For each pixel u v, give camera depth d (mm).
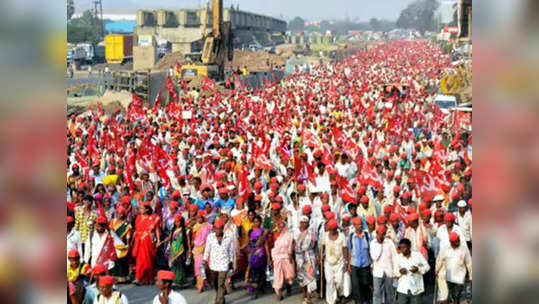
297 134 22516
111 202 11891
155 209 12102
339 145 19688
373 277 9031
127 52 92125
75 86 51625
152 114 30297
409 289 8680
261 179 14406
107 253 9992
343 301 10094
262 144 17703
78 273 7488
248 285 10469
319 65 99688
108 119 25797
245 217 11156
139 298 10172
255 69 78375
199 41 113812
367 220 9453
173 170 14859
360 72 80688
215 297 10375
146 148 14430
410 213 10148
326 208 10094
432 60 99562
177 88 47781
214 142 19141
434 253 9336
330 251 9523
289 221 11000
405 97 40531
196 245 10633
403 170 15617
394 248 8930
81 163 14617
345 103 38562
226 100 39531
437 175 12023
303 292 10070
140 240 10867
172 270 10820
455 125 24391
